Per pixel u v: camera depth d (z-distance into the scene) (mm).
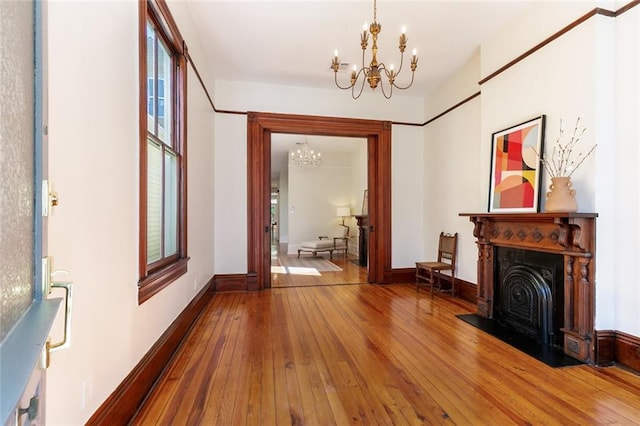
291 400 1808
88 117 1284
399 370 2168
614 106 2322
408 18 3051
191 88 3020
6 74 481
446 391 1910
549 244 2570
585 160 2377
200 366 2213
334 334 2832
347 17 3035
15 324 514
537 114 2799
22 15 549
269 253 4715
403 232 5047
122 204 1591
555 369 2186
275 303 3846
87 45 1279
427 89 4812
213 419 1637
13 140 511
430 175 4887
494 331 2904
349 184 9203
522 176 2906
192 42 3047
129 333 1662
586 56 2371
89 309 1286
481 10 2930
